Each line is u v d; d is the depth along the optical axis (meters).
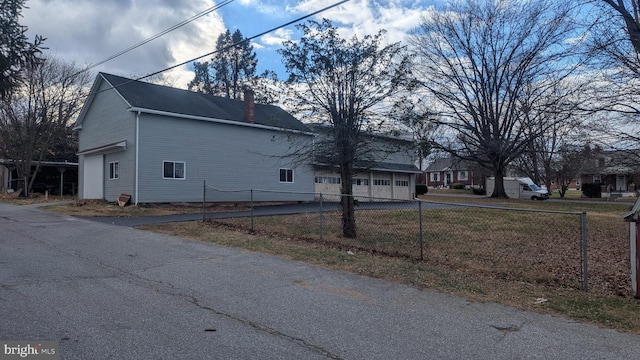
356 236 10.47
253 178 22.06
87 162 22.00
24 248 8.23
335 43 9.82
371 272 6.59
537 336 4.05
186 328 4.10
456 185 62.38
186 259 7.47
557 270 7.27
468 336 4.03
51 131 27.27
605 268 7.52
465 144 34.41
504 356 3.60
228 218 13.95
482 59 31.72
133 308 4.68
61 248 8.33
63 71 27.03
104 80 20.12
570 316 4.67
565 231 12.70
